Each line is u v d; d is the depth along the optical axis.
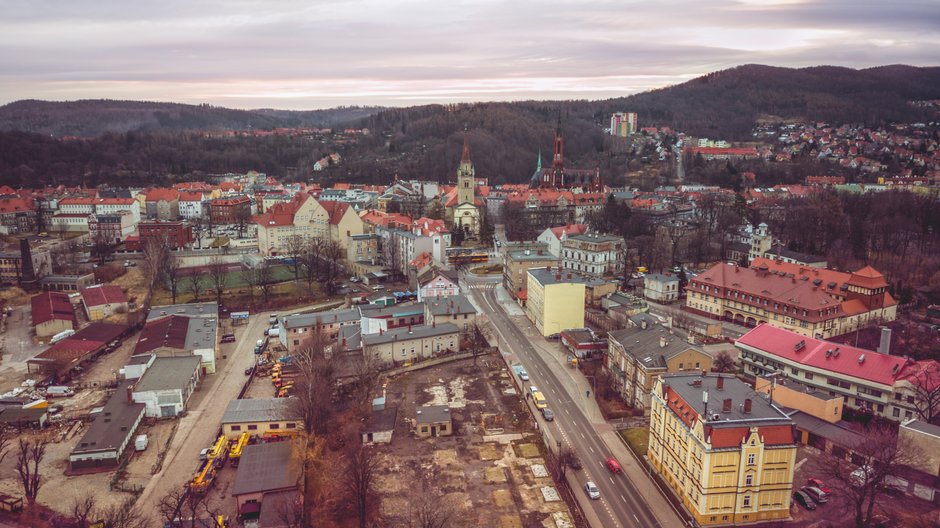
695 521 107.38
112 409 146.88
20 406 152.62
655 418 125.38
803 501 110.12
